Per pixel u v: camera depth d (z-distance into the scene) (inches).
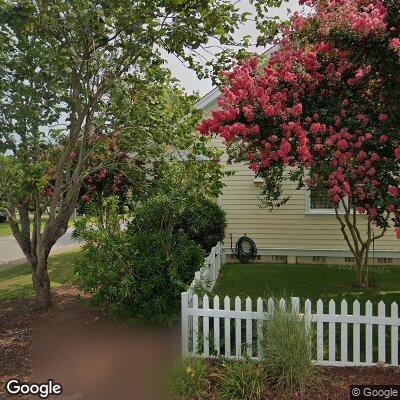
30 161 257.6
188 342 199.0
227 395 161.5
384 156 208.1
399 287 312.7
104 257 238.5
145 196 301.1
